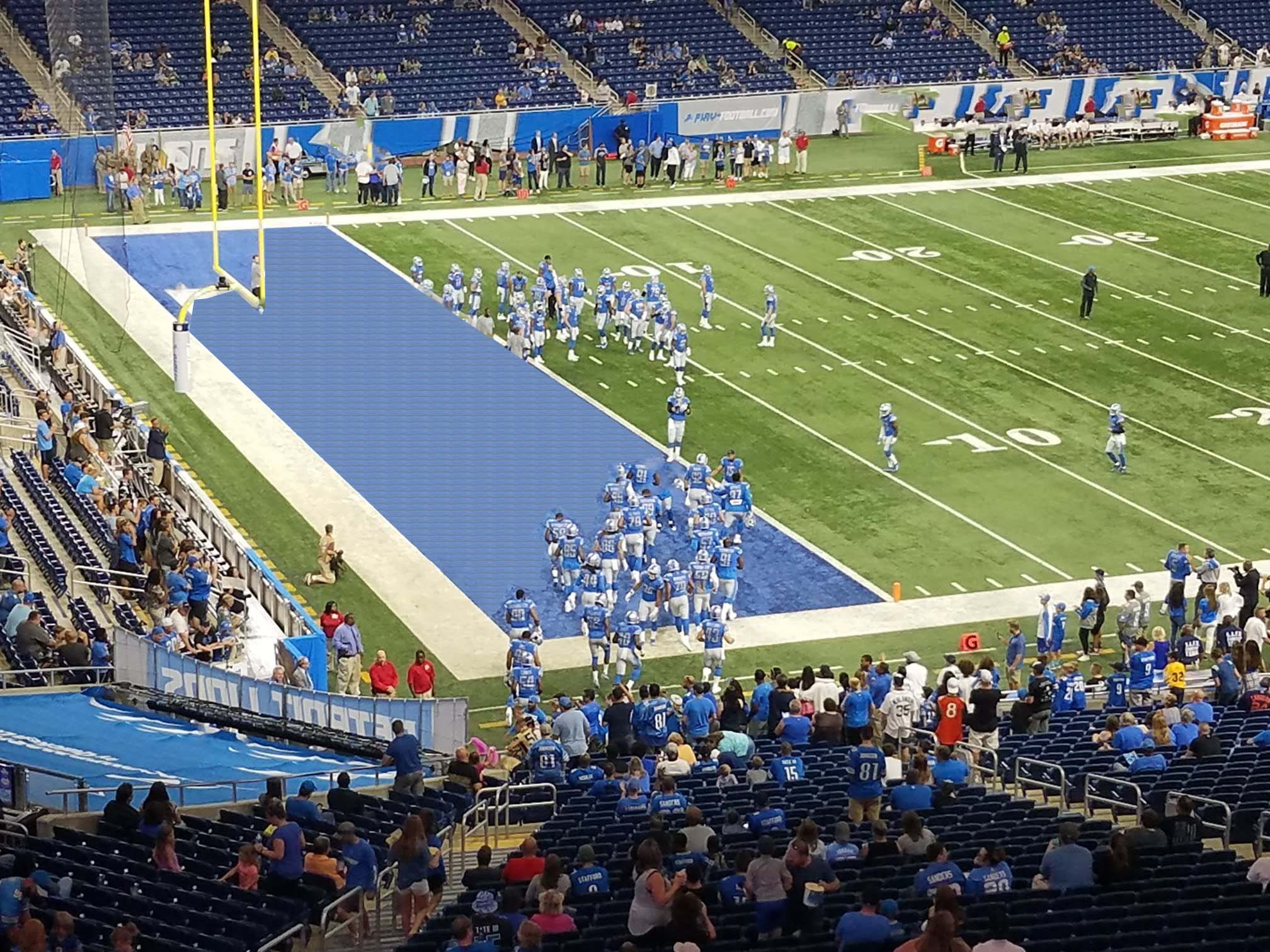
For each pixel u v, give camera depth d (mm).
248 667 25859
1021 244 48188
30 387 34031
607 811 19344
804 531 32125
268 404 36938
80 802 18688
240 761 21312
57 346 36594
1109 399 37781
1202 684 27078
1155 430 36188
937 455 35031
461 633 28844
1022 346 40688
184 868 16359
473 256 46719
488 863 16250
